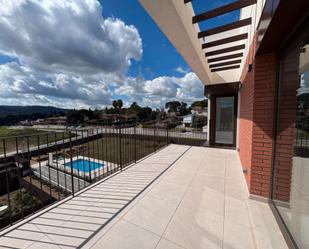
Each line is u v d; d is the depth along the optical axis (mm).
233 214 2094
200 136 8484
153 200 2416
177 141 8016
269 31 1705
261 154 2301
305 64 1560
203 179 3182
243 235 1744
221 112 6320
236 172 3562
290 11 1388
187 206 2268
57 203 2322
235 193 2623
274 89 2164
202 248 1582
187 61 3551
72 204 2301
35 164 6691
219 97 6324
